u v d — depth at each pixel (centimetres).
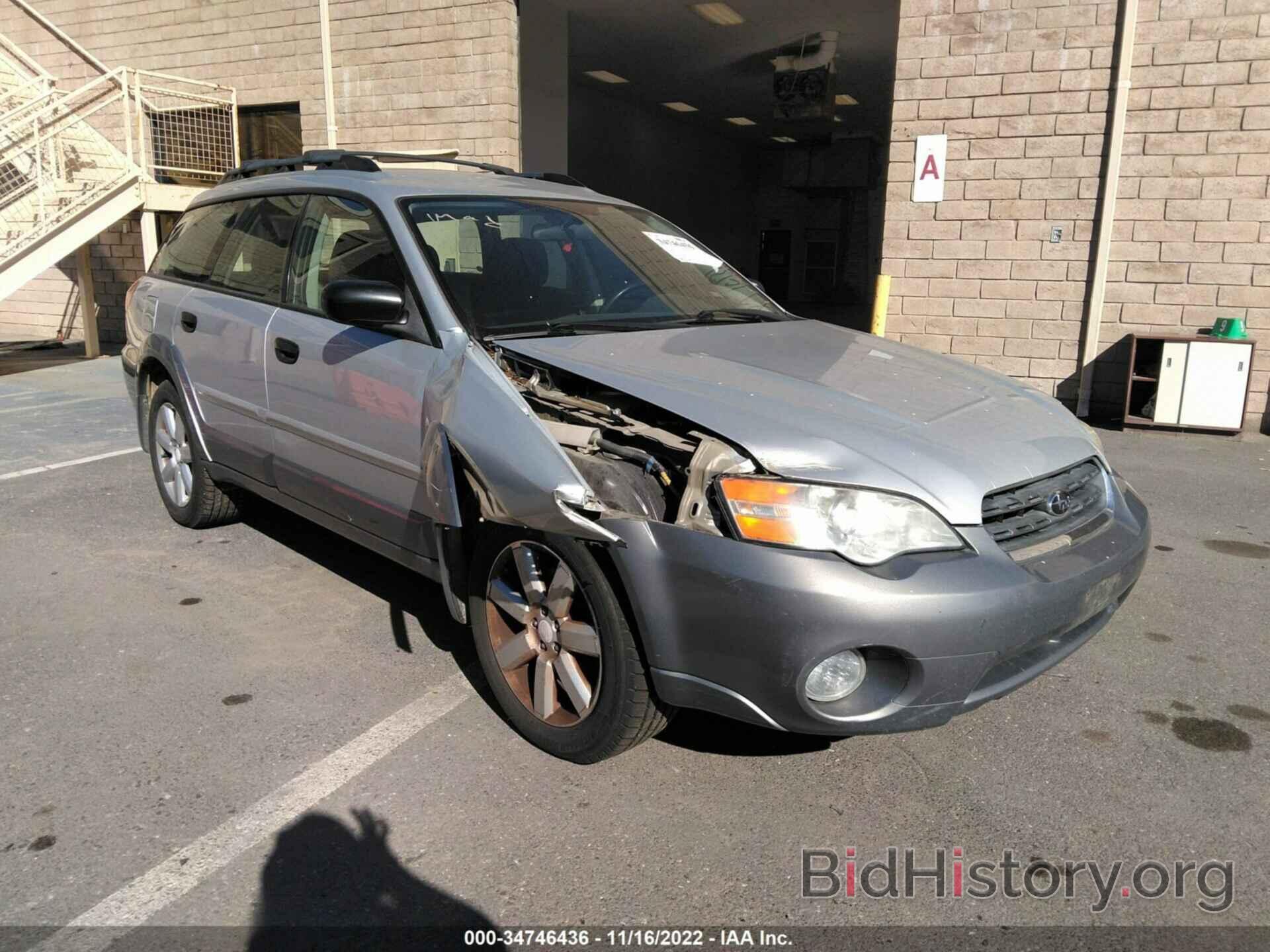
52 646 367
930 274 902
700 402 268
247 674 346
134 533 498
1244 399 766
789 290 2617
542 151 1273
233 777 282
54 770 284
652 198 2105
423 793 277
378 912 229
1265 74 761
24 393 905
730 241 2531
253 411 407
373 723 313
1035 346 876
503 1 1034
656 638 257
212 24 1202
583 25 1322
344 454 355
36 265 967
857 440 257
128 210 1045
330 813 266
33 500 555
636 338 328
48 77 1149
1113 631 395
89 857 247
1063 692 343
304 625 387
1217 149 785
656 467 265
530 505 268
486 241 357
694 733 313
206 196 494
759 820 267
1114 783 287
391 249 345
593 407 287
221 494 483
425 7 1072
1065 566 265
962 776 289
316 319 372
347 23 1115
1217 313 809
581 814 268
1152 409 806
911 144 885
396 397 324
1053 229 850
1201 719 324
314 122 1165
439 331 319
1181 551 493
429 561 329
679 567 250
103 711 319
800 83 1409
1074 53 816
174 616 395
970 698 253
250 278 425
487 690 337
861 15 1238
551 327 333
